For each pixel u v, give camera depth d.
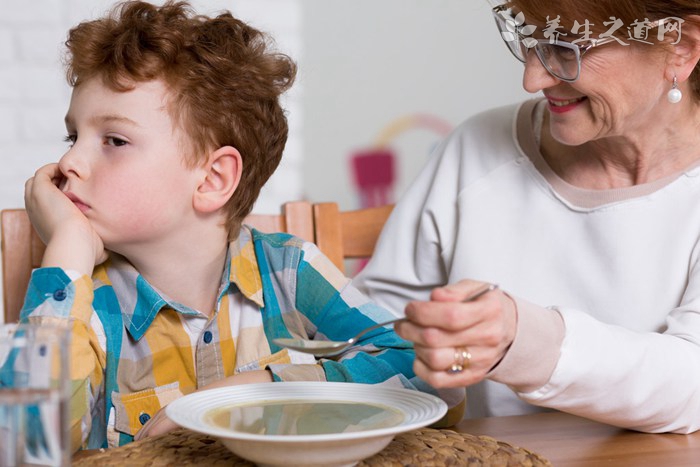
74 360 0.86
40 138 2.72
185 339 1.06
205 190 1.06
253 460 0.67
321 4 3.08
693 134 1.17
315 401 0.79
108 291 1.04
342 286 1.12
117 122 0.99
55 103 2.72
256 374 0.94
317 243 1.38
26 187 1.03
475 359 0.73
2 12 2.67
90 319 0.96
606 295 1.18
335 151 3.15
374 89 3.17
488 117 1.36
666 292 1.15
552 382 0.82
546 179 1.25
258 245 1.15
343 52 3.12
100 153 1.01
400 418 0.72
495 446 0.77
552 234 1.23
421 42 3.21
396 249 1.38
